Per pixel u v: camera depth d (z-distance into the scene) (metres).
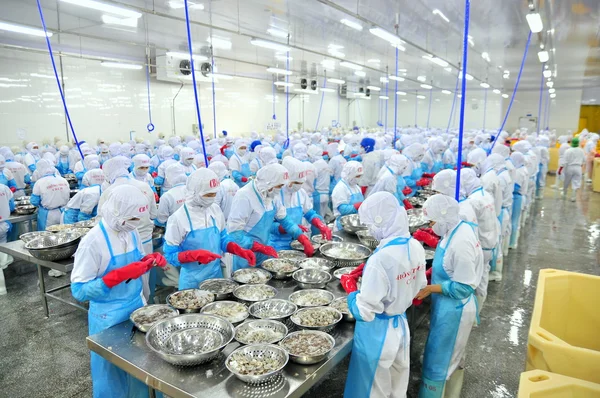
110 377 2.19
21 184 7.23
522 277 5.23
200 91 13.92
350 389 2.13
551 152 15.12
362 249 3.32
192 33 9.84
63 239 3.68
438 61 10.67
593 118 22.19
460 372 2.82
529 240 6.86
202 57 10.34
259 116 16.55
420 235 3.16
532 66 14.89
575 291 2.09
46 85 9.80
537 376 1.30
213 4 7.53
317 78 17.88
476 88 22.62
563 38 9.96
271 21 8.90
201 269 2.83
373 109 25.67
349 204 4.33
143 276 3.18
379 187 4.79
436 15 8.25
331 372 3.20
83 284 2.07
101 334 2.07
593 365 1.39
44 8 7.49
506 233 5.84
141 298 2.38
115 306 2.19
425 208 2.44
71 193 6.79
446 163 9.28
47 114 9.90
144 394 2.28
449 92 22.48
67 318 4.02
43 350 3.46
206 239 2.83
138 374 1.79
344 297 2.51
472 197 3.82
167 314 2.24
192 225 2.79
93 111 10.94
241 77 14.83
